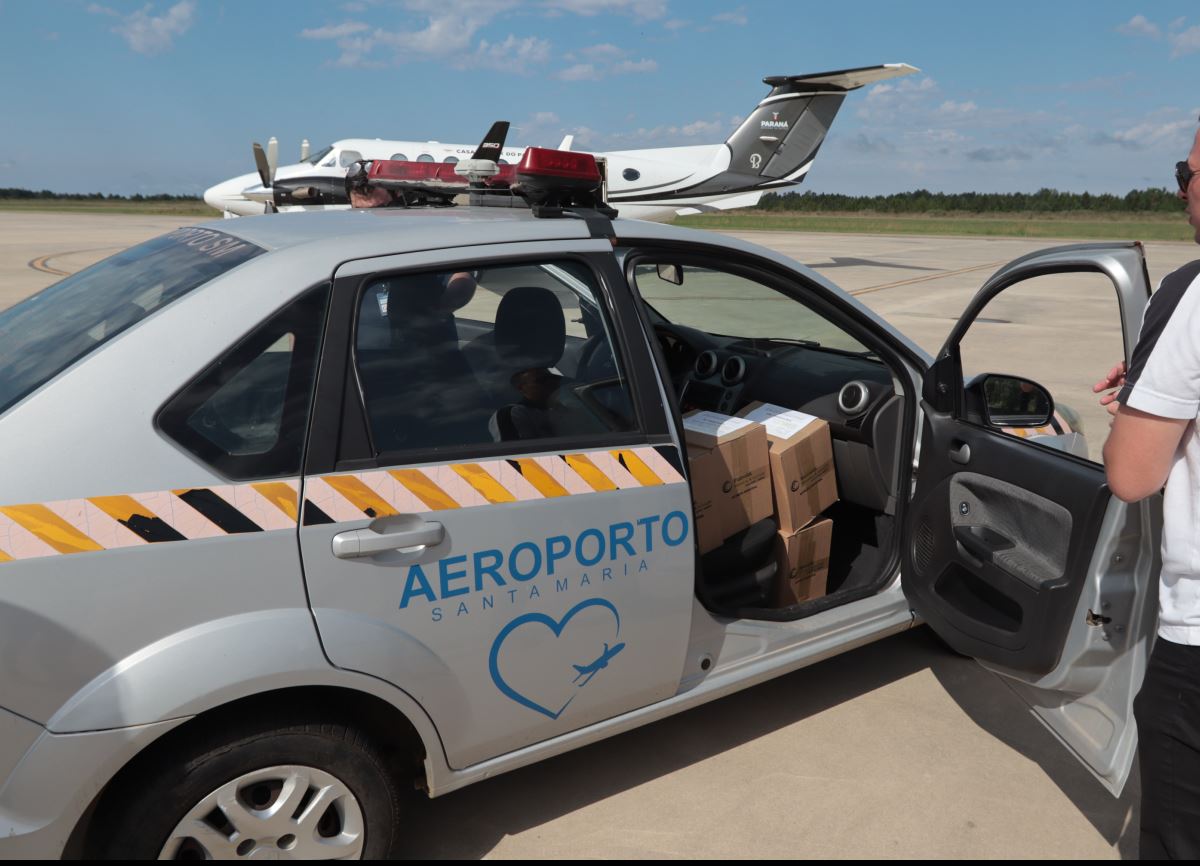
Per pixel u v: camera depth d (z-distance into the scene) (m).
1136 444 1.57
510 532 2.02
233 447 1.76
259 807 1.86
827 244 33.06
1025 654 2.32
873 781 2.58
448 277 2.10
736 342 3.56
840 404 3.09
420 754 2.12
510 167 2.92
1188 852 1.69
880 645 3.38
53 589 1.59
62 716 1.61
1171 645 1.65
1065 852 2.30
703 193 19.92
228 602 1.73
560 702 2.19
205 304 1.84
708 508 2.70
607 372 2.28
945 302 14.38
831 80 19.47
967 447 2.62
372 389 1.93
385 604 1.87
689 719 2.89
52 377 1.74
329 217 2.47
